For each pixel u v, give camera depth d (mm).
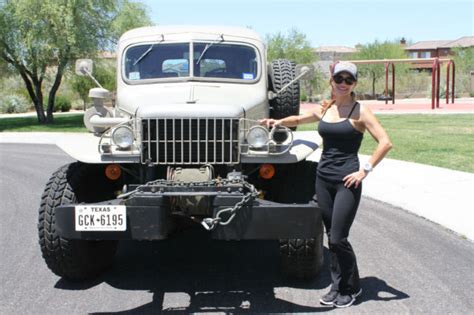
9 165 13938
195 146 5043
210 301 4949
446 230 7254
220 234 4566
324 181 4754
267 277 5531
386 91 40125
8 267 5871
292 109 6637
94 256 5398
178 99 5809
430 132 18984
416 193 9219
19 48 27719
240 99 5977
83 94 35219
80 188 5238
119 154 4984
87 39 26812
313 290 5180
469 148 14672
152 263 5996
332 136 4676
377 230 7289
